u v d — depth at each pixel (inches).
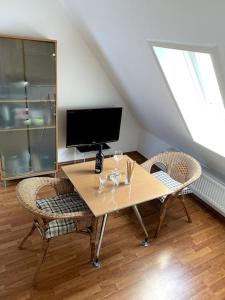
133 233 106.0
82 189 87.7
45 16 120.0
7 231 102.5
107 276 87.2
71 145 145.5
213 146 106.7
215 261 95.6
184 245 102.0
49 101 126.3
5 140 125.0
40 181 92.3
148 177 97.7
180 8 59.6
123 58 107.3
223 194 111.6
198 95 101.3
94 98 149.7
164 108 113.0
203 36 61.4
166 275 88.9
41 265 83.3
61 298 79.3
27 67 116.3
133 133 174.9
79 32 129.0
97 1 86.3
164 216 109.1
